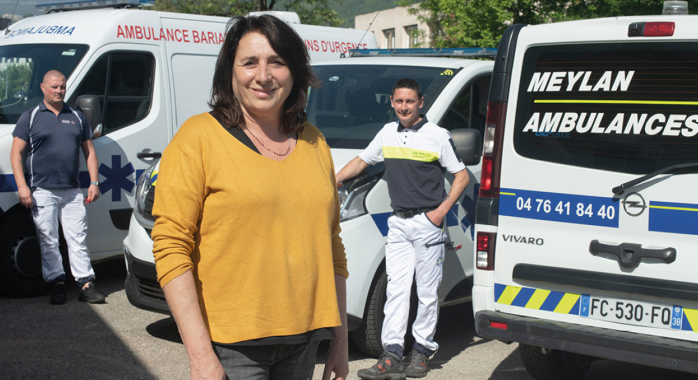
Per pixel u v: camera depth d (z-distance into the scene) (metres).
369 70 5.35
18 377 3.82
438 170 4.10
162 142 6.33
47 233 5.29
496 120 3.58
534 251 3.49
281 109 2.03
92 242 5.86
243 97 1.94
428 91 4.82
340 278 2.22
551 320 3.44
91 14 6.27
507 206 3.56
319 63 5.71
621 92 3.27
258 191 1.87
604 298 3.30
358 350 4.53
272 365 2.02
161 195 1.86
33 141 5.21
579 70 3.38
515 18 18.17
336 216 2.21
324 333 2.03
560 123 3.43
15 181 5.40
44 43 6.11
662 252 3.13
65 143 5.26
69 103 5.72
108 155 5.88
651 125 3.20
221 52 1.99
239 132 1.94
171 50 6.48
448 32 19.45
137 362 4.18
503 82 3.57
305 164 2.02
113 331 4.76
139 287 4.44
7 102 5.89
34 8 7.23
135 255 4.38
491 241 3.59
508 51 3.56
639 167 3.22
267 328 1.90
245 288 1.89
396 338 4.12
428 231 4.06
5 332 4.64
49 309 5.26
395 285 4.12
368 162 4.25
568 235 3.39
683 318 3.10
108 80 5.98
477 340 5.05
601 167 3.31
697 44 3.10
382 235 4.23
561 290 3.42
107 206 5.91
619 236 3.25
